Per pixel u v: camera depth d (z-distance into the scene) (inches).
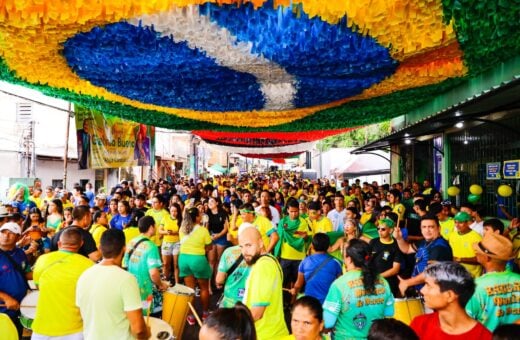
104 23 133.0
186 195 474.0
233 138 666.2
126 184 486.3
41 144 528.7
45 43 153.0
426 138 470.6
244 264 137.3
